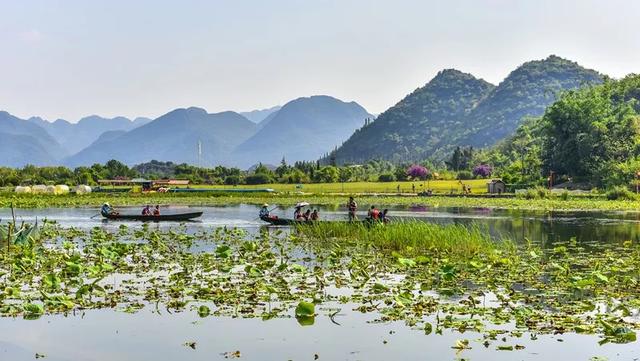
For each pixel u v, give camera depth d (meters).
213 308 15.45
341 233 32.72
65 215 53.25
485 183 128.50
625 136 106.88
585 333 13.26
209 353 12.08
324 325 13.95
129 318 14.53
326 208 66.06
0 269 21.05
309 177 149.25
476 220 47.50
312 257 24.92
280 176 152.25
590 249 27.97
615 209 61.31
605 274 20.55
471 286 18.34
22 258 21.42
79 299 16.16
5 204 68.19
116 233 35.44
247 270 19.22
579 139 106.75
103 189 116.12
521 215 53.22
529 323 13.95
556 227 40.38
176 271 20.70
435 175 153.62
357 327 13.78
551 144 115.62
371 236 29.91
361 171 184.88
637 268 21.86
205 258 23.38
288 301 16.20
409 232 27.66
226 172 165.50
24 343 12.70
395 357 11.78
